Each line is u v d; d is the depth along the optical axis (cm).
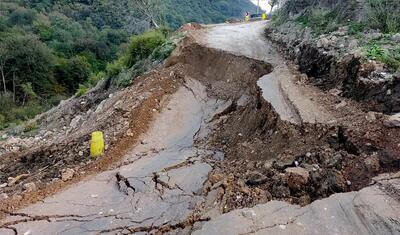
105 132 838
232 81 1033
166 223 485
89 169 686
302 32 1098
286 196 478
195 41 1274
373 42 758
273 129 657
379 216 374
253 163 597
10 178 752
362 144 505
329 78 780
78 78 3619
